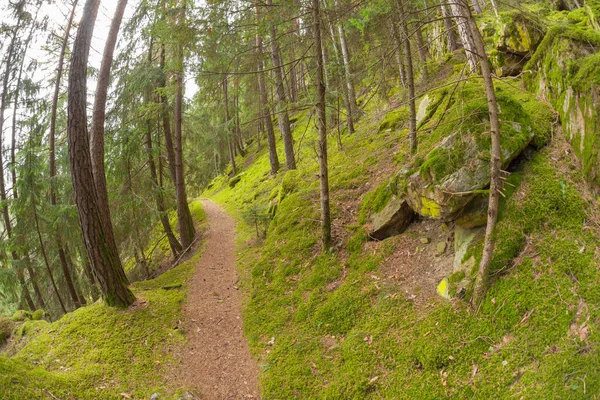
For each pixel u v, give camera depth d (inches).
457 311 192.1
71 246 477.7
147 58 496.4
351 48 484.1
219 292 352.2
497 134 172.4
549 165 209.6
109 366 234.7
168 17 351.3
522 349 157.2
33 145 458.0
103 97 348.2
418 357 185.5
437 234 250.1
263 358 242.4
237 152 1316.4
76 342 263.4
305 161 584.7
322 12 266.4
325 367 213.5
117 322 288.5
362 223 305.0
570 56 229.3
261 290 317.1
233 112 623.8
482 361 166.2
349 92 521.0
